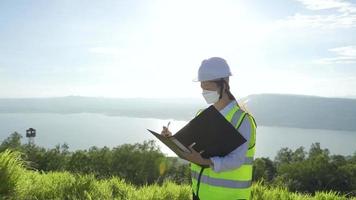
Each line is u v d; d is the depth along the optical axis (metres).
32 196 6.85
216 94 3.59
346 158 82.06
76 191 7.31
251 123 3.58
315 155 80.44
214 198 3.56
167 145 3.59
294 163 79.31
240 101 3.72
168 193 7.77
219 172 3.48
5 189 6.67
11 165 7.22
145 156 55.91
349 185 71.50
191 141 3.47
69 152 64.25
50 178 8.11
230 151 3.42
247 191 3.60
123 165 55.19
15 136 54.66
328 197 8.65
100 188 7.72
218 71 3.52
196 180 3.71
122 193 7.81
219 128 3.41
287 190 8.61
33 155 53.38
